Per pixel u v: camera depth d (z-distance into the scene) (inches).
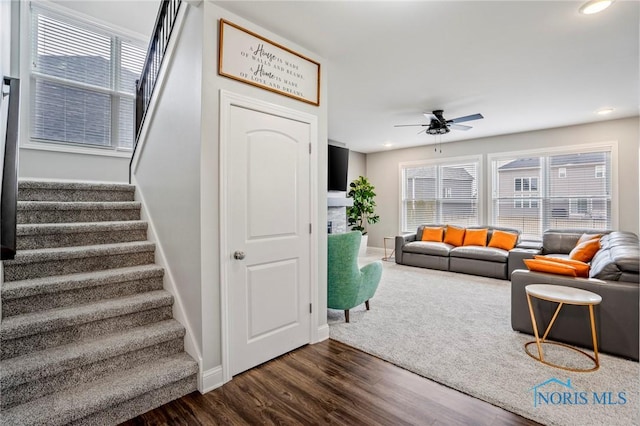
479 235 224.7
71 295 82.4
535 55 111.1
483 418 69.4
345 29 94.0
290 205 99.4
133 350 76.7
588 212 203.9
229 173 83.7
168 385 75.1
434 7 83.7
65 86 152.7
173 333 83.0
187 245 84.9
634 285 92.5
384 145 278.4
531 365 90.6
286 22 90.0
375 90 145.6
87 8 157.9
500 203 238.8
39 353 69.8
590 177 203.0
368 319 128.2
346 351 101.1
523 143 226.4
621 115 184.7
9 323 69.4
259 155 91.0
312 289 106.3
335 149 207.5
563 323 103.1
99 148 161.6
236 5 82.1
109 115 165.5
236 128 85.5
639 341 90.7
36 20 144.8
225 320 82.6
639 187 186.1
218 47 81.7
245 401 75.5
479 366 90.3
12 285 76.1
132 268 96.8
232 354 84.8
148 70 126.0
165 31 108.8
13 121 61.3
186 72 86.7
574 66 119.9
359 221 312.7
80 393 66.7
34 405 62.7
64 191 111.0
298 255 102.0
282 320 97.6
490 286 180.2
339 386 81.7
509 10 85.0
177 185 90.4
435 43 102.7
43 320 71.5
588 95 151.2
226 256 83.0
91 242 100.5
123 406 68.7
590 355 96.1
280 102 96.9
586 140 202.4
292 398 76.7
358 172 313.0
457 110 175.5
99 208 110.0
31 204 97.3
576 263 106.3
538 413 70.0
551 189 217.9
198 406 73.5
